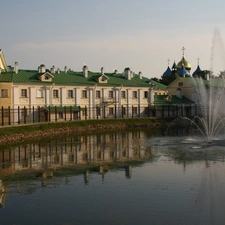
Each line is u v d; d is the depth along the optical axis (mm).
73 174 30844
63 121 75000
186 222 19406
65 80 85125
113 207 21828
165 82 156875
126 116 95750
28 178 29672
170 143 50375
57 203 22797
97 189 25734
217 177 28656
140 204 22266
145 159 37469
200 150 42656
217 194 24031
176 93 114938
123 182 27594
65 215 20688
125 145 49594
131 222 19500
